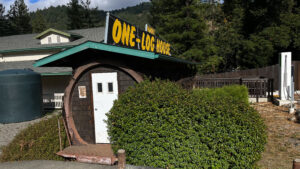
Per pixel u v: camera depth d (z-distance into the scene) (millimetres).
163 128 4648
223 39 25609
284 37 21406
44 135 7117
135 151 4863
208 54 22953
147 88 5453
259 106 11320
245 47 23141
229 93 9203
